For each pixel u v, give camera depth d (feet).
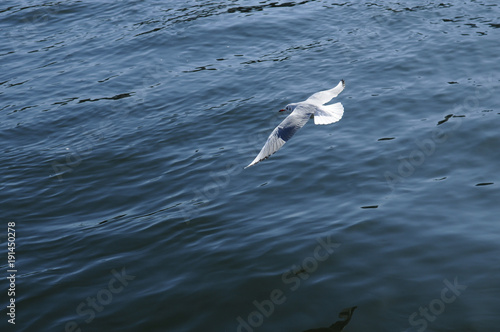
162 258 38.32
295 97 61.11
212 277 35.70
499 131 49.93
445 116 53.93
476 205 40.57
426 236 37.63
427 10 80.12
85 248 40.42
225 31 79.82
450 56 66.33
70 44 81.25
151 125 58.80
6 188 49.90
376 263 35.55
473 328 30.07
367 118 55.16
